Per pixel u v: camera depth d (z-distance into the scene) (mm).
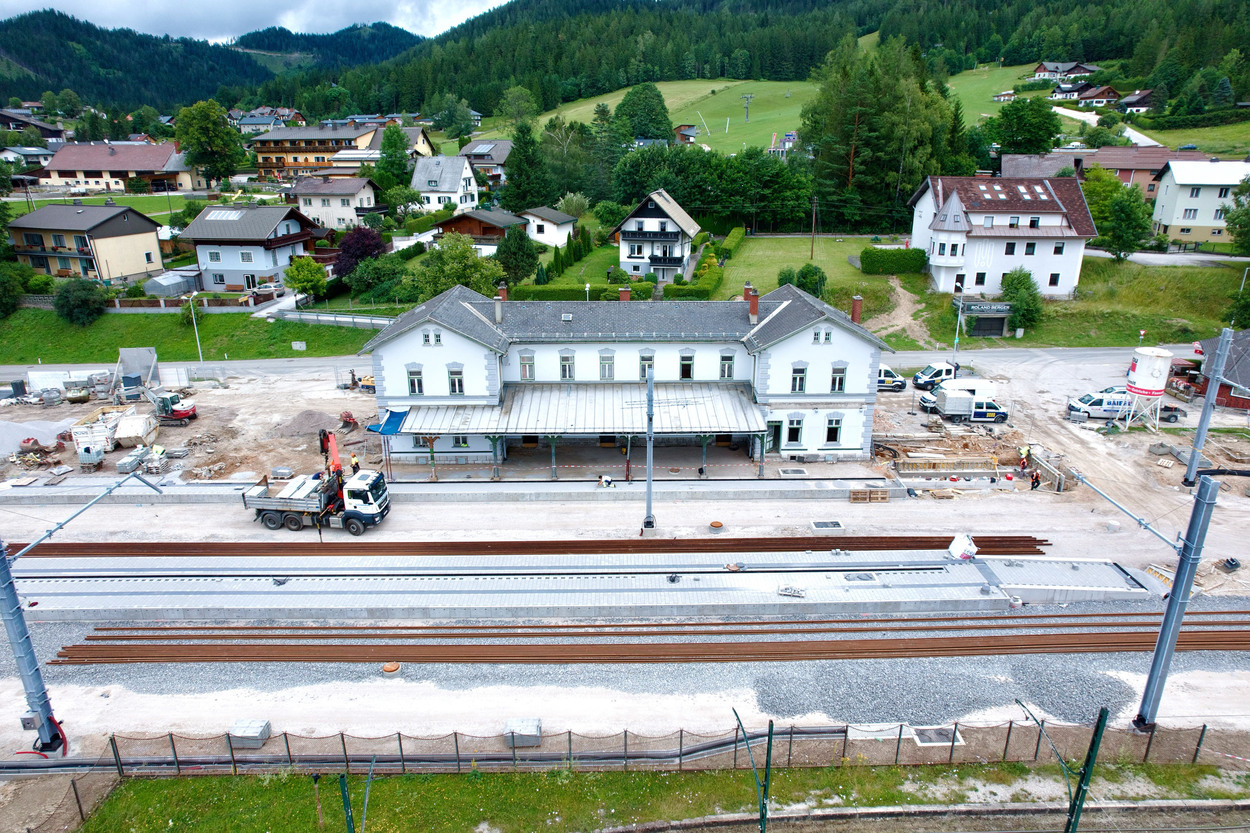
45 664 29031
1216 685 27672
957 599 32094
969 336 70812
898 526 39312
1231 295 71750
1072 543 37562
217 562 36156
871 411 45719
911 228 98812
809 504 41938
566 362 46719
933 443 49562
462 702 26859
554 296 76125
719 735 25234
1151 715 24969
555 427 43469
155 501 42719
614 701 26875
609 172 122125
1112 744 24938
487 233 94125
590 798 22922
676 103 189875
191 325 75812
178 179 135750
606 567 35344
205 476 45844
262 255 85250
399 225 111875
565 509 41500
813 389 45188
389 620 32031
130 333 75812
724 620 31812
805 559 35938
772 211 100562
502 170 139750
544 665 28953
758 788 21391
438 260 74688
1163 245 88812
